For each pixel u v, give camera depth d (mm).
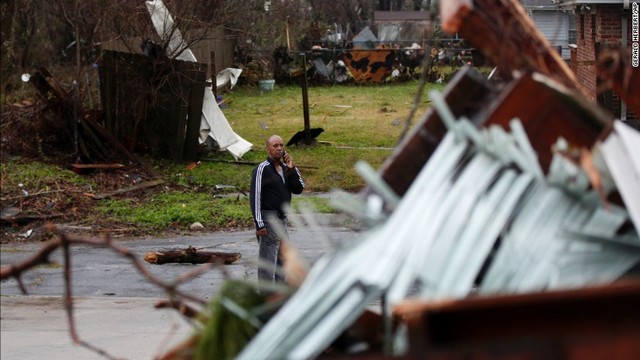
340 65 46969
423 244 3330
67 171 20141
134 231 16828
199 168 22500
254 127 30781
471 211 3443
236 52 43469
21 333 10562
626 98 4473
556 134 3725
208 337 3836
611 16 24344
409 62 46875
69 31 32625
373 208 3787
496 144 3607
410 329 3018
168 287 4172
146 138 23016
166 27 22844
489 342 2859
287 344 3172
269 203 11344
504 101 3744
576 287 2834
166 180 20734
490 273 3326
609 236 3350
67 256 4312
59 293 12617
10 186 18656
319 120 32406
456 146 3748
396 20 59094
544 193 3525
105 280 13281
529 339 2795
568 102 3715
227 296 3883
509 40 3910
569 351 2736
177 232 16906
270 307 3811
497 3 3967
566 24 31281
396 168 4078
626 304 2812
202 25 23156
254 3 30469
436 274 3240
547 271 3305
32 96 26109
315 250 12852
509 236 3402
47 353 9578
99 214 17797
